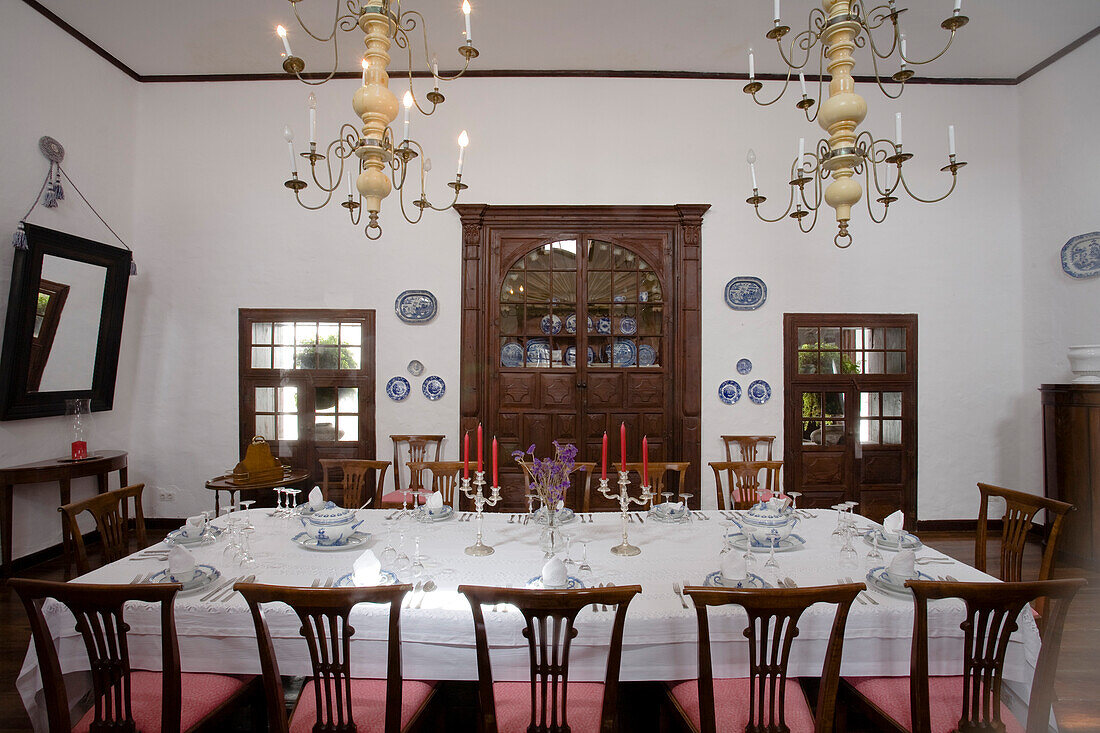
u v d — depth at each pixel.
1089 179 3.96
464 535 2.23
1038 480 4.34
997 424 4.46
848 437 4.40
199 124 4.46
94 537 4.06
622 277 4.44
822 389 4.41
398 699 1.33
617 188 4.45
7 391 3.34
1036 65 4.32
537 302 4.43
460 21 3.86
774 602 1.25
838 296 4.43
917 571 1.70
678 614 1.52
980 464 4.45
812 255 4.44
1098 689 2.24
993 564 3.68
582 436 4.40
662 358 4.42
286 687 2.11
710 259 4.43
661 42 4.11
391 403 4.39
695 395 4.35
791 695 1.51
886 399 4.46
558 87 4.46
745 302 4.39
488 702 1.31
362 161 1.88
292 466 4.39
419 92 4.45
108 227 4.17
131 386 4.37
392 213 4.43
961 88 4.51
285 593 1.26
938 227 4.48
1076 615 2.89
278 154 4.45
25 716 2.05
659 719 1.69
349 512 2.14
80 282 3.80
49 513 3.72
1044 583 1.27
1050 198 4.24
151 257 4.43
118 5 3.67
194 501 4.39
